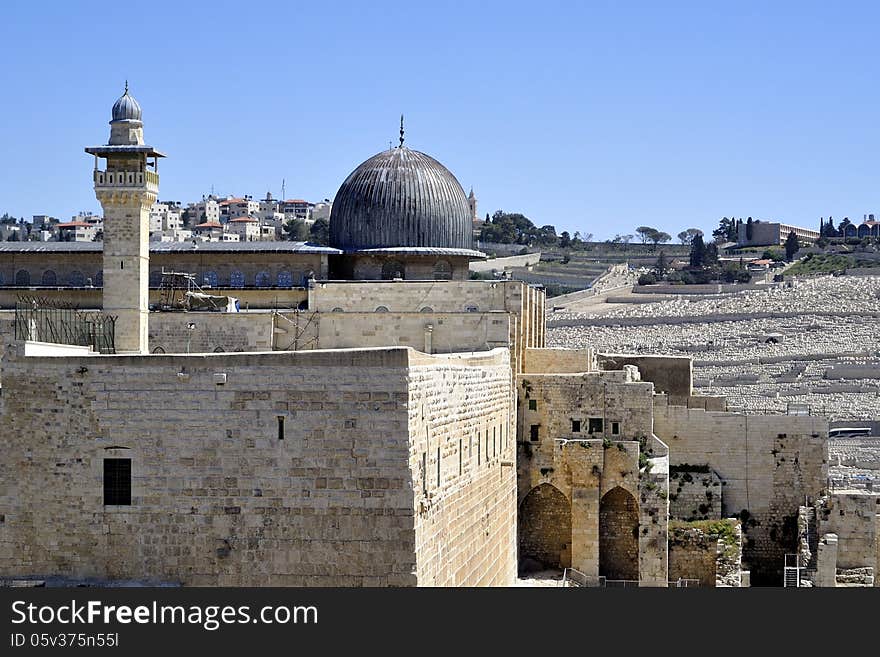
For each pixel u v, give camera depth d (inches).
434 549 2209.6
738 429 4286.4
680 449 4311.0
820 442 4264.3
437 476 2261.3
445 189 4643.2
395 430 2022.6
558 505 3954.2
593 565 3838.6
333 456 2032.5
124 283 3745.1
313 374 2038.6
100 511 2075.5
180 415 2062.0
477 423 2778.1
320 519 2032.5
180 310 4109.3
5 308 4446.4
